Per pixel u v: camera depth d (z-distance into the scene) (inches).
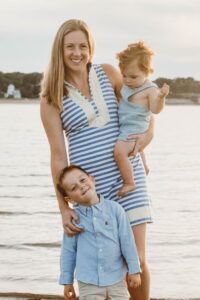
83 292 177.8
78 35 181.6
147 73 187.0
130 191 183.9
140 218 184.4
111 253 176.6
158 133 1910.7
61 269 181.3
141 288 192.2
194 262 326.0
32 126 2246.6
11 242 380.8
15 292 255.0
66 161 185.9
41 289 264.7
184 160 1085.8
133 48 186.4
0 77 6722.4
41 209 538.6
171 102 7357.3
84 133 183.6
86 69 188.1
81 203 178.7
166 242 382.9
